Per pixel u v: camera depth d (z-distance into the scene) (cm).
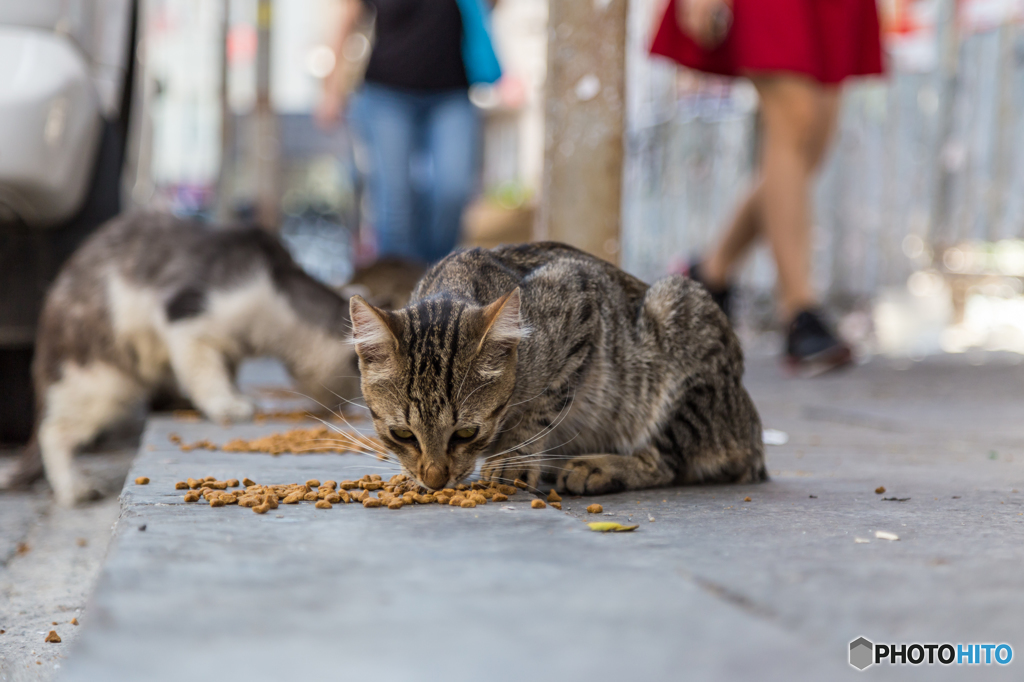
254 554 168
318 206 1641
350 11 789
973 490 276
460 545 179
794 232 639
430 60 717
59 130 421
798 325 672
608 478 271
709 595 147
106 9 498
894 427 457
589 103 488
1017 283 925
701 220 1061
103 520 359
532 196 1137
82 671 114
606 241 496
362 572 157
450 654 120
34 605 256
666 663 118
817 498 261
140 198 602
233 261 441
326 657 118
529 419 272
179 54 1315
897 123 872
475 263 291
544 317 268
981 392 598
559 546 179
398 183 745
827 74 616
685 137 1074
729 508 241
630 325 290
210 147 1367
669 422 287
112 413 438
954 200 838
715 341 292
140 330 436
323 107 820
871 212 902
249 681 111
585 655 120
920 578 162
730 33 628
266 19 920
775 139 625
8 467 453
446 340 255
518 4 1630
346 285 562
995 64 798
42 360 426
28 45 424
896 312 905
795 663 119
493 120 1762
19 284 459
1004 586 157
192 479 256
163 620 130
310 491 239
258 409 443
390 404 260
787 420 490
